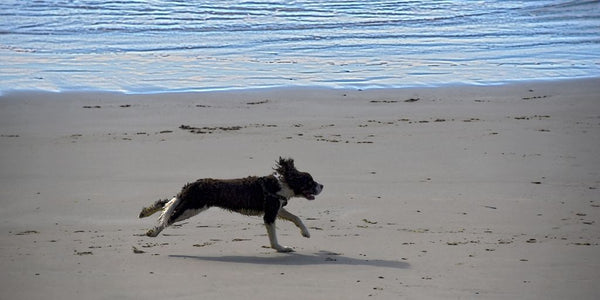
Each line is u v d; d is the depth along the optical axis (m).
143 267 9.57
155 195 14.90
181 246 11.06
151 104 24.30
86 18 40.62
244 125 21.52
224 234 12.00
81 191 15.20
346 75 29.08
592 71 30.17
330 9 43.75
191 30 38.12
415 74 29.38
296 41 35.97
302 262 10.02
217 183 10.81
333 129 20.98
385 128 21.08
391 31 38.56
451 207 13.95
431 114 23.03
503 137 19.98
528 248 10.91
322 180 15.99
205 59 32.00
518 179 16.11
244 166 17.20
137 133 20.59
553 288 8.73
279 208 11.00
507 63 31.75
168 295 8.23
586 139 19.81
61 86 26.75
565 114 23.09
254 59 32.09
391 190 15.24
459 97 25.61
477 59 32.56
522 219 13.08
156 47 34.41
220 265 9.77
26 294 8.27
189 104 24.31
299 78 28.48
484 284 8.87
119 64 30.78
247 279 8.96
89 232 12.13
